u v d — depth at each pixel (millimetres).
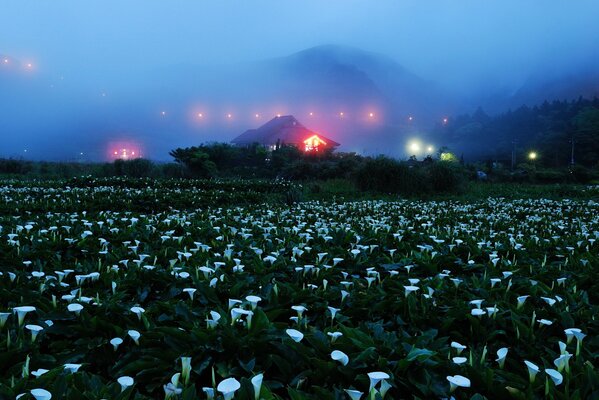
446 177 29047
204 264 6074
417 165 32188
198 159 39500
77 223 9320
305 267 5637
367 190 29094
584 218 17266
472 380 3018
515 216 18438
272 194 23797
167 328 3500
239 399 2607
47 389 2752
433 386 3014
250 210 15688
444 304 4703
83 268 5727
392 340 3602
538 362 3666
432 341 3637
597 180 49031
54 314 3953
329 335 3547
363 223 13039
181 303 4250
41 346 3932
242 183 28297
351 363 3084
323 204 20953
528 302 5027
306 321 4098
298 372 3246
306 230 9570
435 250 7867
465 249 7984
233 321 3688
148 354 3426
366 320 4562
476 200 26594
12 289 4918
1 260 6086
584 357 3572
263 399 2572
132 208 16891
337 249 7273
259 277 5598
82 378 2885
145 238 8266
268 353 3441
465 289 5312
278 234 9117
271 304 4586
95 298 4477
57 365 3488
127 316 4137
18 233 8094
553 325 4215
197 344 3449
